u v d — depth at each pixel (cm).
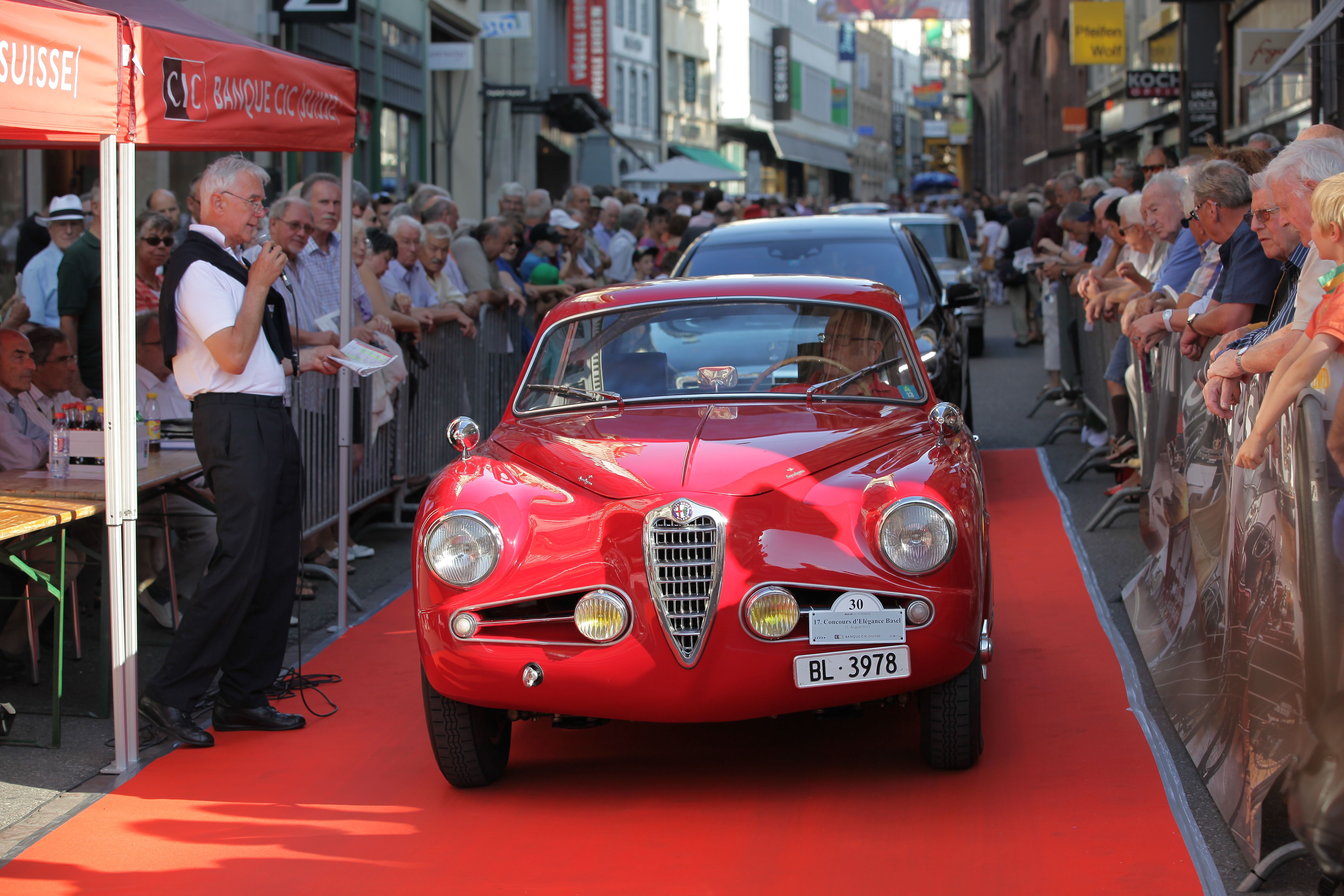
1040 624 795
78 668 791
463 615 538
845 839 510
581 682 527
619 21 6394
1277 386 453
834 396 670
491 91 3775
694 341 702
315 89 772
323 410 947
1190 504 680
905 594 528
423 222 1359
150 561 885
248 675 677
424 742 648
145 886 494
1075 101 5747
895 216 1650
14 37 546
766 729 645
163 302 655
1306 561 435
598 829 532
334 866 507
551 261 1577
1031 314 2469
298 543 694
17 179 1631
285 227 862
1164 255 1123
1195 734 579
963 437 627
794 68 10288
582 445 605
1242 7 2459
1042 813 524
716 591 521
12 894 490
